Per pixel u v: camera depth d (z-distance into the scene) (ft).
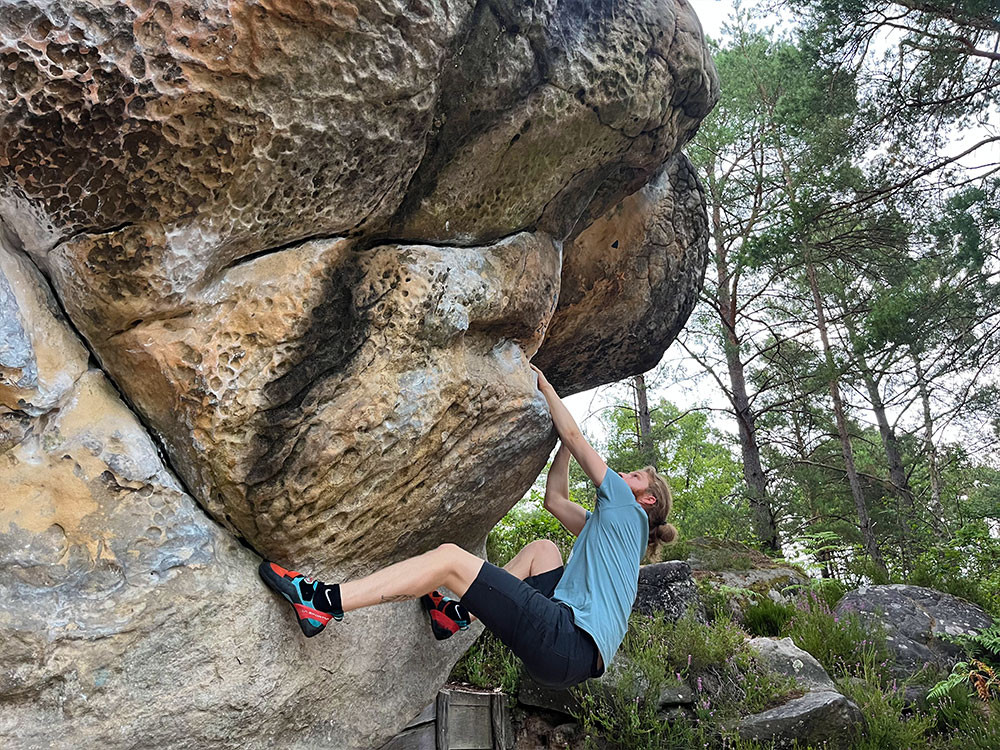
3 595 6.18
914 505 42.01
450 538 10.64
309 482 7.72
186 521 7.29
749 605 23.99
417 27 6.99
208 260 7.13
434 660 11.21
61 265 6.80
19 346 6.28
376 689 9.87
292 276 7.59
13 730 6.17
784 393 48.70
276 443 7.48
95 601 6.59
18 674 6.15
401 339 8.20
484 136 8.46
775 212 37.76
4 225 6.61
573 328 13.74
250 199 7.00
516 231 9.75
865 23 30.35
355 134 7.20
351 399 7.82
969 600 25.30
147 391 7.33
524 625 9.16
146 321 7.17
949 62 29.53
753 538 36.45
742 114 44.37
